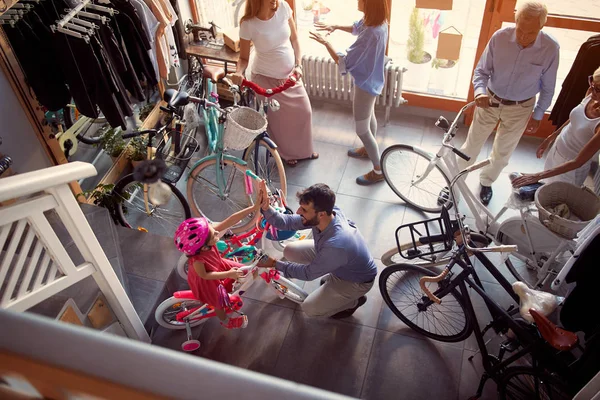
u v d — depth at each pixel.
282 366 3.22
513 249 2.63
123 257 3.51
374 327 3.39
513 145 3.87
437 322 3.37
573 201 3.17
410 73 4.89
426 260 3.30
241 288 3.06
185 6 4.73
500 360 2.84
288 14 3.93
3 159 2.99
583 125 3.12
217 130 3.72
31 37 2.98
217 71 4.01
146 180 2.00
